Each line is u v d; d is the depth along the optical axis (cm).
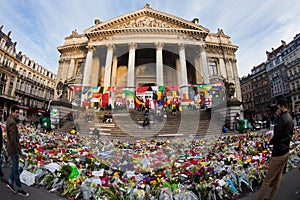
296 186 349
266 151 536
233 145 684
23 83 3900
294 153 552
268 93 4388
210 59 3269
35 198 311
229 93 1695
